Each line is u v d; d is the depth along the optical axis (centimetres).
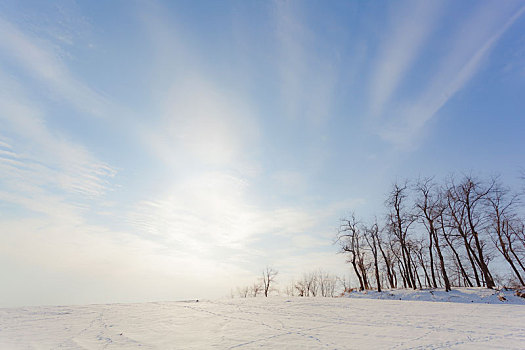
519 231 3403
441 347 1045
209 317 1898
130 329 1517
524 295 2603
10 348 1132
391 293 3441
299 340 1223
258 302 2739
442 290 3225
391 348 1056
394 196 3962
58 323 1683
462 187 3612
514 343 1073
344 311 2042
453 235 3503
